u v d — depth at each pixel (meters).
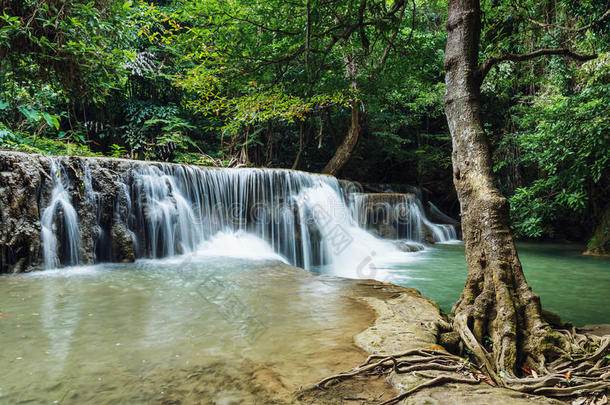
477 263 3.27
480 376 2.33
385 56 7.28
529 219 11.91
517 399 2.02
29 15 6.61
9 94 8.86
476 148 3.40
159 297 4.19
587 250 11.77
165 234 7.92
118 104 15.25
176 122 15.27
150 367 2.36
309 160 18.66
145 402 1.92
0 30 6.01
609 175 12.27
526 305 2.94
